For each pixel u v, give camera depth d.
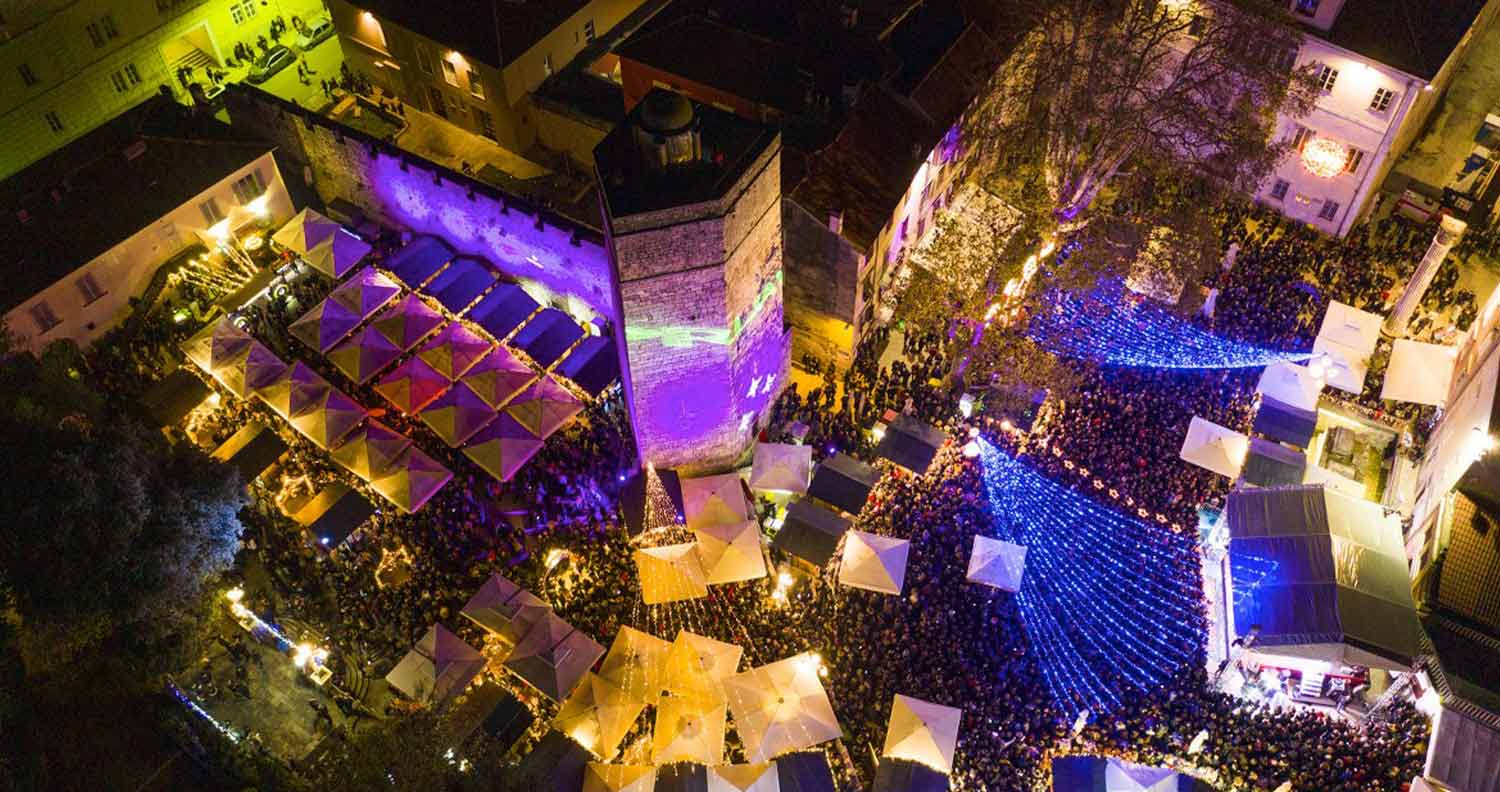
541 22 55.16
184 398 45.25
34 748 34.75
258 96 51.22
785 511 43.38
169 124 50.91
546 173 56.97
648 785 34.38
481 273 50.16
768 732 35.34
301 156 52.72
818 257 44.06
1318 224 53.69
